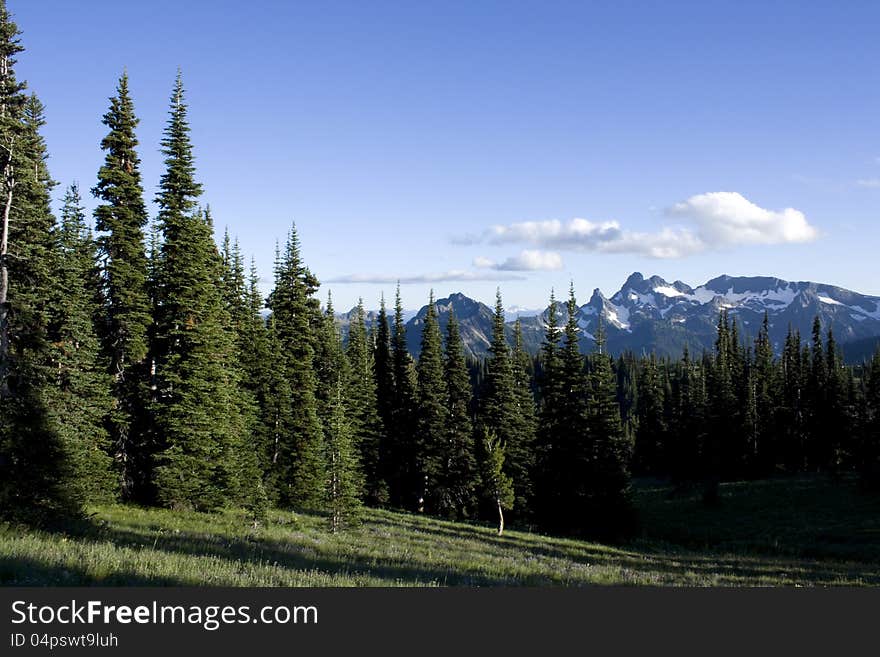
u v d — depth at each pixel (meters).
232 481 31.97
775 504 56.12
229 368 36.62
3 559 12.27
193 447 30.19
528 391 63.38
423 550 27.70
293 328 46.88
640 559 32.12
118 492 30.09
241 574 14.72
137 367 33.25
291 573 16.02
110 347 31.11
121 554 14.96
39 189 22.53
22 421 20.34
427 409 55.31
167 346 32.75
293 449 43.22
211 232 34.41
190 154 33.31
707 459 64.38
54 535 17.42
